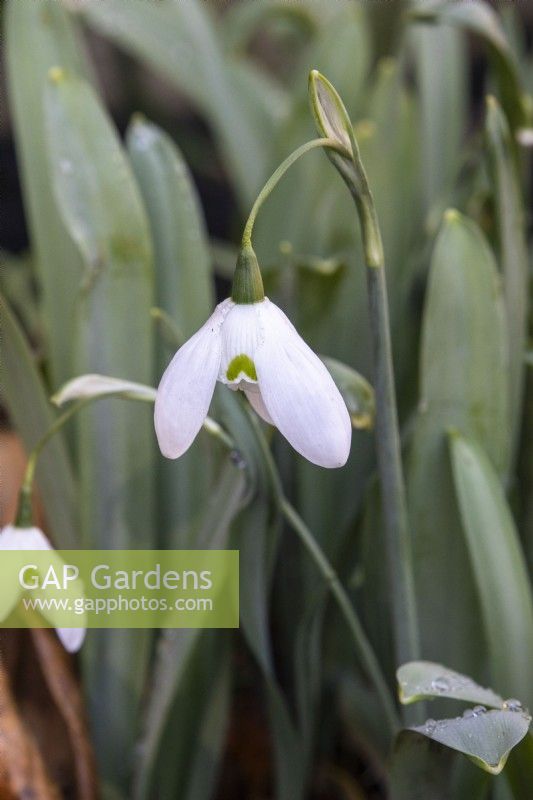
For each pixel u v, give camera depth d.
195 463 0.41
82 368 0.40
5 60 0.44
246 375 0.31
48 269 0.43
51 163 0.40
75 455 0.42
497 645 0.37
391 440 0.35
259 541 0.37
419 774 0.35
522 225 0.41
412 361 0.44
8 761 0.39
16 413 0.40
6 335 0.38
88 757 0.40
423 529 0.39
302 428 0.31
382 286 0.34
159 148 0.42
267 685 0.40
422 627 0.40
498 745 0.33
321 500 0.42
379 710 0.42
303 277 0.41
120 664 0.40
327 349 0.43
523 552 0.43
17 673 0.43
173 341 0.40
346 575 0.43
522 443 0.43
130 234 0.39
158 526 0.41
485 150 0.40
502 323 0.38
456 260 0.38
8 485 0.44
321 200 0.44
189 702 0.41
